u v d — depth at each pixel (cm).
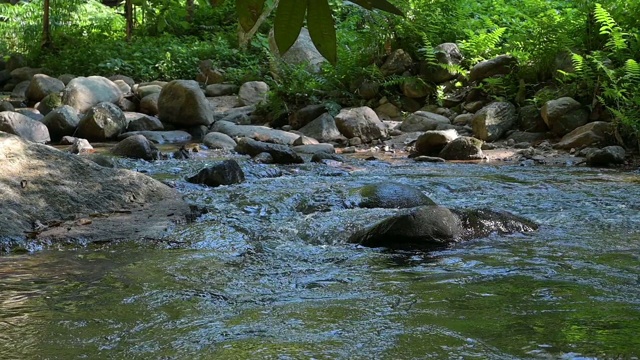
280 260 475
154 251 497
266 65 1619
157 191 635
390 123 1224
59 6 2345
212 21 2073
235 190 689
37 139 1143
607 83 1050
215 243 519
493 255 475
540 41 1190
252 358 296
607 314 348
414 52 1343
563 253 478
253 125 1290
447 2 1404
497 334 321
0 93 1820
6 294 395
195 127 1247
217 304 378
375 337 320
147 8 1888
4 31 2305
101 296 392
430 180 770
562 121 1059
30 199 563
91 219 567
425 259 470
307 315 355
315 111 1255
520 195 692
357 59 1355
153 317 356
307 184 735
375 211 575
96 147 1103
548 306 363
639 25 1138
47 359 300
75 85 1388
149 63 1784
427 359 292
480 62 1259
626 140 1004
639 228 553
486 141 1096
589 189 725
